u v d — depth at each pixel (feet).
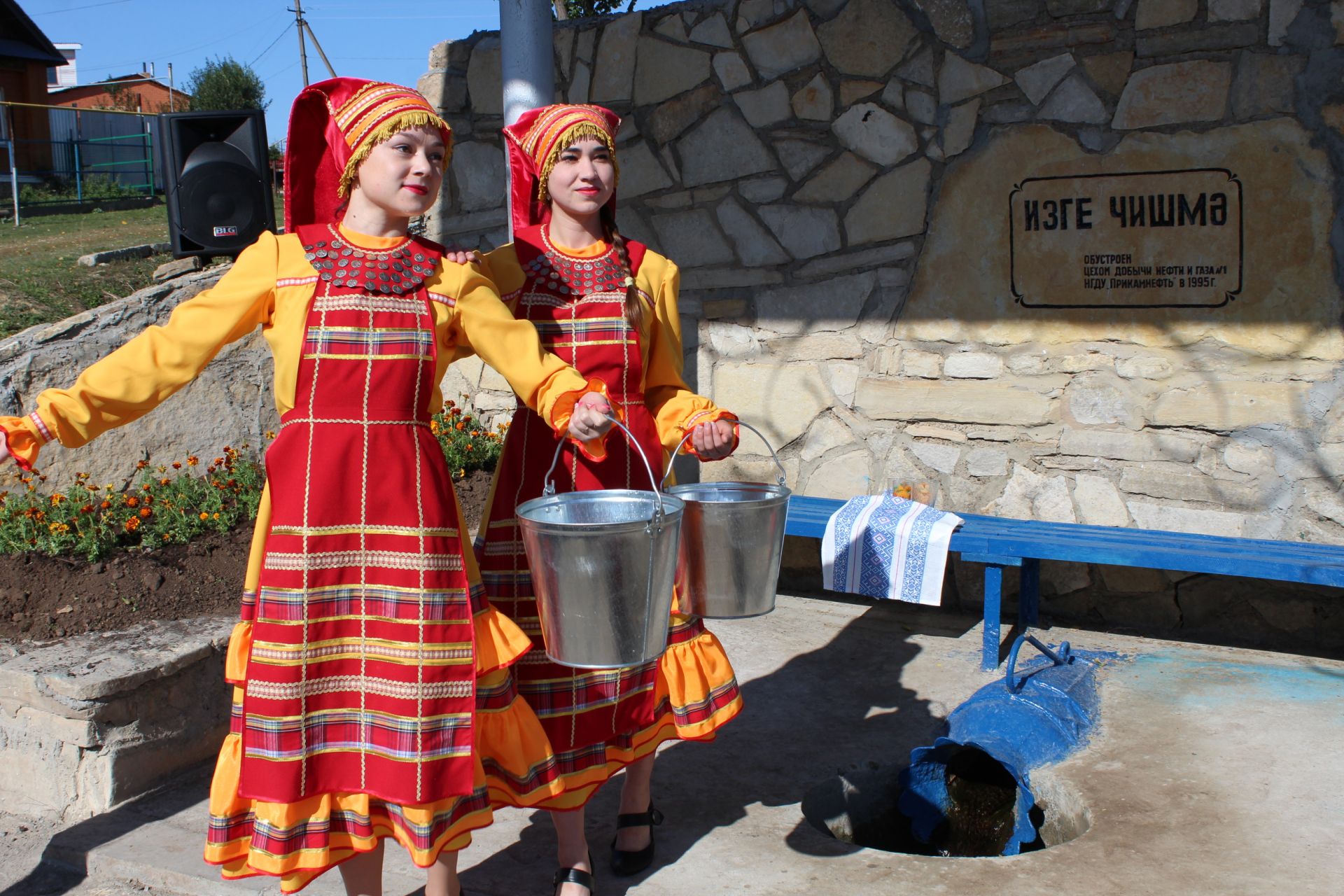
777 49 17.26
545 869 9.84
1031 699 12.54
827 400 17.69
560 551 7.22
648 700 9.27
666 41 18.03
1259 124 14.48
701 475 18.74
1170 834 10.15
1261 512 15.06
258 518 7.96
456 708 7.68
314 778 7.64
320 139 8.11
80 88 131.85
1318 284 14.44
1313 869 9.44
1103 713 12.91
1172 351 15.35
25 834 11.03
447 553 7.76
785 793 11.34
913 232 16.75
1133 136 15.19
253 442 18.83
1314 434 14.67
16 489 15.71
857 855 9.98
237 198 19.31
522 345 8.13
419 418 7.86
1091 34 15.24
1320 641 15.03
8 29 78.43
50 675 10.94
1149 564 13.62
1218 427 15.19
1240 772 11.30
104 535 13.98
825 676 14.48
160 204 55.52
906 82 16.47
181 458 17.72
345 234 7.88
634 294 9.11
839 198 17.19
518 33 16.84
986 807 11.84
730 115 17.74
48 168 71.67
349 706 7.72
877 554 14.92
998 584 14.32
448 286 7.99
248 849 7.86
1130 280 15.48
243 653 7.93
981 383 16.60
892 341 17.13
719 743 12.56
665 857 10.00
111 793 11.04
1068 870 9.59
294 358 7.64
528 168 9.38
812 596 18.04
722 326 18.29
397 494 7.63
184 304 7.61
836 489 17.76
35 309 19.30
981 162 16.15
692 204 18.24
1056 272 15.92
